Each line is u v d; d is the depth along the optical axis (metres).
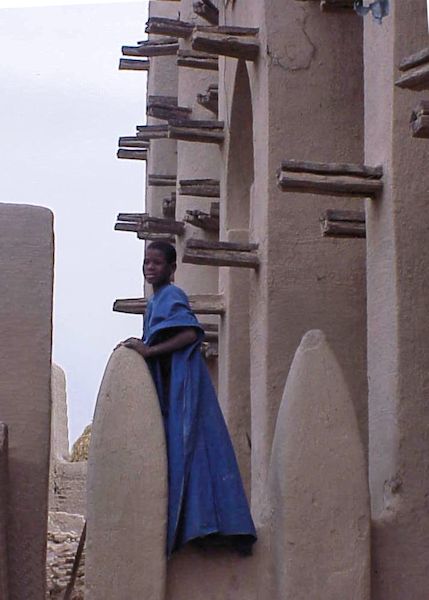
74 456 18.42
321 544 6.88
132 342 7.06
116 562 6.77
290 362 9.20
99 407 6.93
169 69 16.33
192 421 6.95
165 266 7.27
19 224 7.48
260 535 7.04
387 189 7.65
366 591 6.89
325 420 7.00
